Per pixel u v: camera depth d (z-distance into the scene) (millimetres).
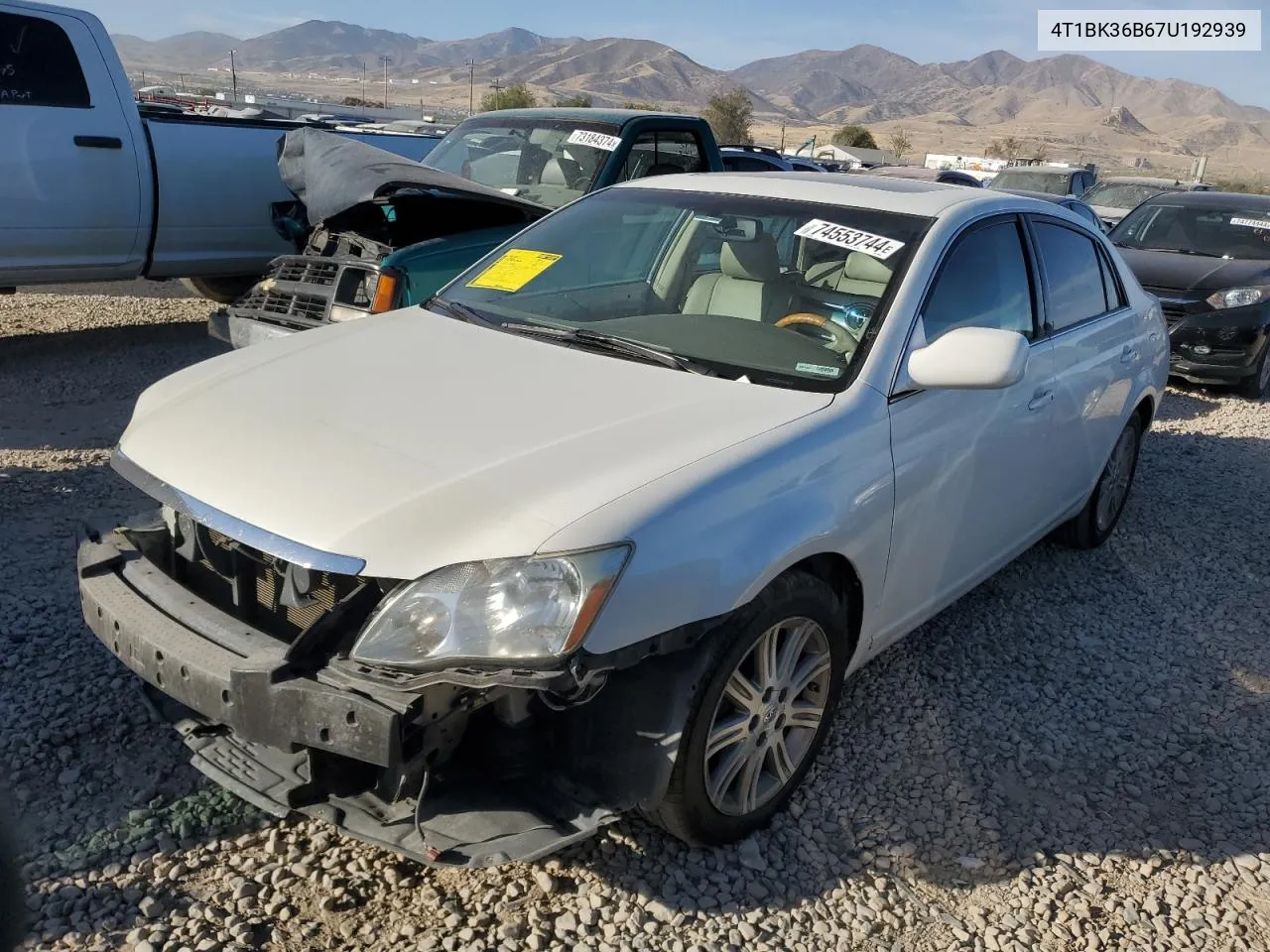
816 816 3141
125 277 7699
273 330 5738
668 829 2822
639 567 2361
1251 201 10711
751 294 3490
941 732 3646
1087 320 4520
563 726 2598
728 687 2725
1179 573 5242
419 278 5418
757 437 2754
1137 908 2906
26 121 6801
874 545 3078
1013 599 4758
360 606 2400
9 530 4559
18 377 7047
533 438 2668
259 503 2486
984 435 3572
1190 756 3656
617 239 3938
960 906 2857
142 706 3346
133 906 2566
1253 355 8977
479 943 2541
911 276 3324
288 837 2848
